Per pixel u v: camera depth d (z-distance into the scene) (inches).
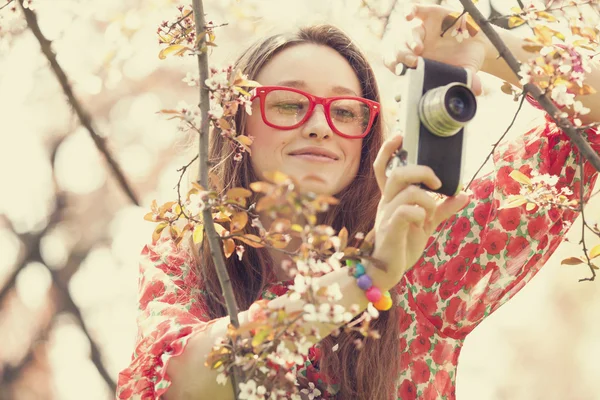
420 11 70.3
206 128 68.6
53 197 264.8
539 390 400.2
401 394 82.0
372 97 84.7
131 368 68.4
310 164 78.7
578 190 81.2
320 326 60.7
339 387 78.5
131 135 243.3
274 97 79.3
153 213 70.3
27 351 275.4
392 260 60.5
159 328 70.4
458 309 83.4
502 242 83.0
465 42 71.7
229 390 65.7
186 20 75.6
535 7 65.9
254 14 170.4
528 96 81.5
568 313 412.8
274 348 60.0
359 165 84.4
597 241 295.4
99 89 183.9
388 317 80.7
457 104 60.8
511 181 82.6
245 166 83.7
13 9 103.0
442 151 61.9
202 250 81.0
